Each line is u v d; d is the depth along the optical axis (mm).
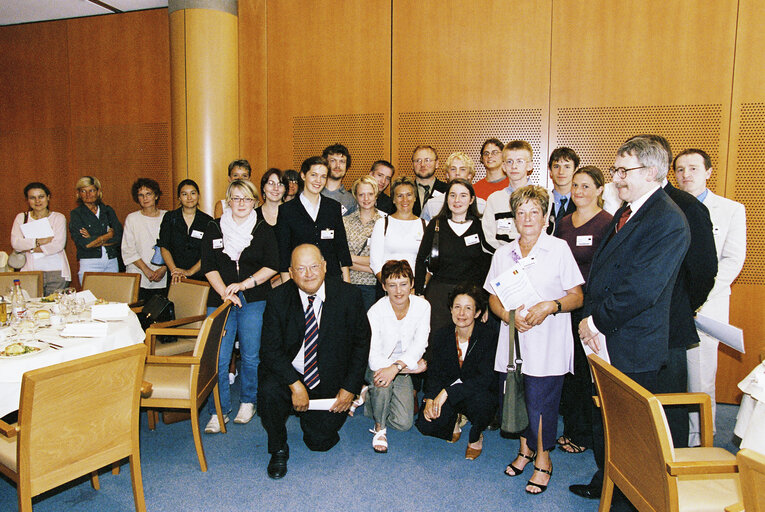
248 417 3334
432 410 2779
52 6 5305
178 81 4898
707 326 2346
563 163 3234
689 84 3928
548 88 4246
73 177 5801
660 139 2010
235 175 4230
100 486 2545
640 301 1952
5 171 6008
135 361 2070
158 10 5340
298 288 2713
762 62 3752
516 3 4266
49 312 2783
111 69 5547
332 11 4727
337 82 4770
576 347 2861
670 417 2312
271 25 4891
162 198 5520
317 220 3326
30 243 4285
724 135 3881
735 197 3895
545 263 2424
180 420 3344
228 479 2611
